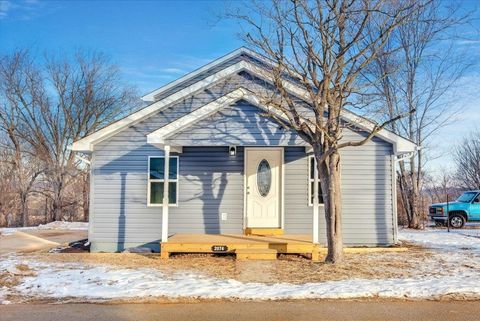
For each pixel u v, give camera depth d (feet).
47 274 29.55
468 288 25.00
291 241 37.11
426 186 105.19
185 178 43.09
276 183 43.11
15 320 19.63
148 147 43.29
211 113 38.34
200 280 27.66
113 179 43.06
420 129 76.64
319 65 33.42
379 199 42.27
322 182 34.17
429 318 19.79
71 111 104.63
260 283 26.78
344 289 24.73
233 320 19.56
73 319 19.79
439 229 68.90
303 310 21.07
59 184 99.30
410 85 75.00
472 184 99.81
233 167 43.16
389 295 23.70
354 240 41.96
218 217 42.75
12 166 99.50
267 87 42.60
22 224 98.02
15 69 100.07
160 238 42.60
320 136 33.76
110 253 40.70
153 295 23.91
